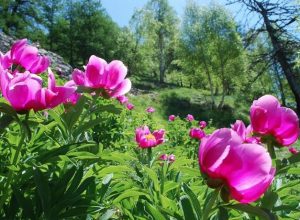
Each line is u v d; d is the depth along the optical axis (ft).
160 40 242.58
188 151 24.48
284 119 6.62
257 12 69.82
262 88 156.35
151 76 286.25
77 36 255.50
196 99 169.89
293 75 71.46
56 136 9.41
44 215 5.70
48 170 7.05
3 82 5.90
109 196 7.66
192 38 170.19
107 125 21.25
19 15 214.48
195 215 5.77
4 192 6.09
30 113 5.91
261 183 4.64
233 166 4.66
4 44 69.77
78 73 8.54
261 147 4.68
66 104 8.38
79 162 7.88
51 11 240.12
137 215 7.47
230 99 179.42
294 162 6.44
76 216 6.17
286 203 7.97
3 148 8.45
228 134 4.77
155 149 18.28
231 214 7.26
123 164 8.18
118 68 8.02
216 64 163.84
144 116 41.27
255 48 98.02
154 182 8.13
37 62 8.43
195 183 8.64
